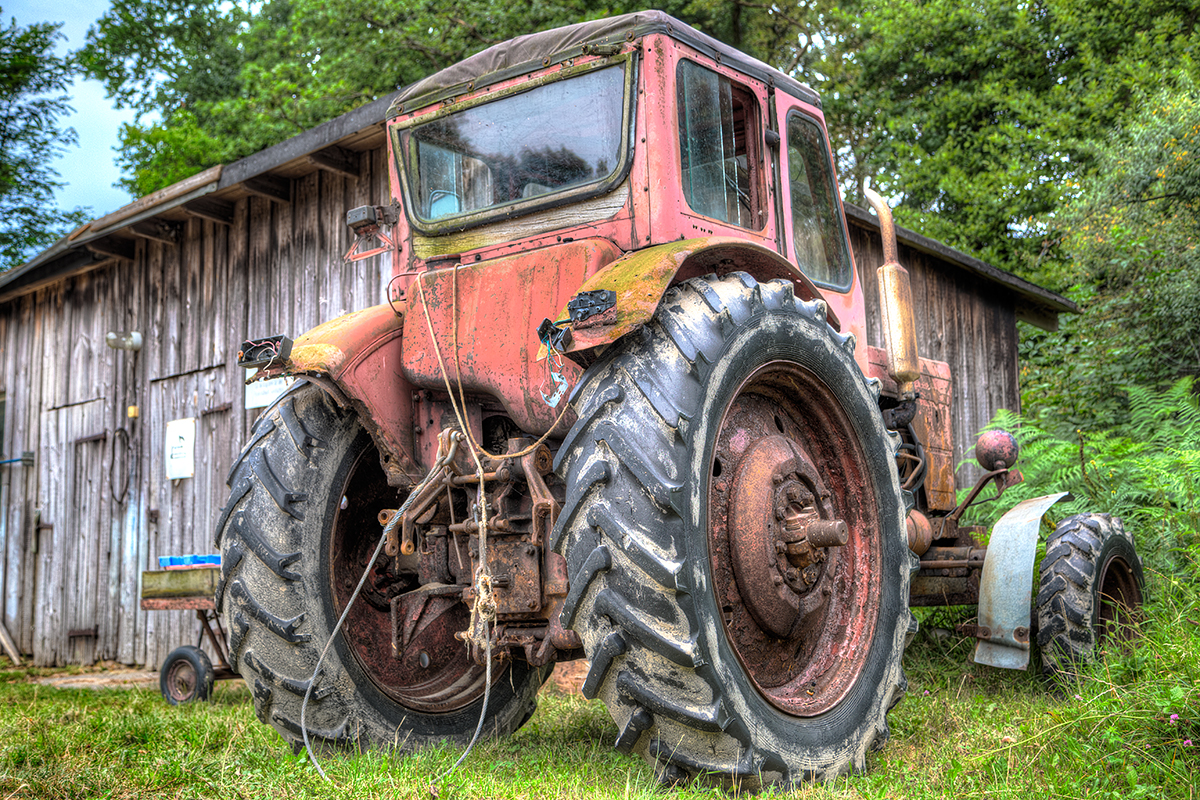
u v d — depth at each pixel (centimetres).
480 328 303
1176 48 1521
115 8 2233
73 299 991
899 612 320
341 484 325
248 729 378
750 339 276
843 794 260
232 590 303
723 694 242
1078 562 412
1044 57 1716
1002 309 1023
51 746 336
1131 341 986
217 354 825
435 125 349
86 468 945
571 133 312
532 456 283
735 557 282
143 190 1869
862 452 322
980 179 1594
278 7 2198
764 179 345
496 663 345
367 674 319
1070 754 273
